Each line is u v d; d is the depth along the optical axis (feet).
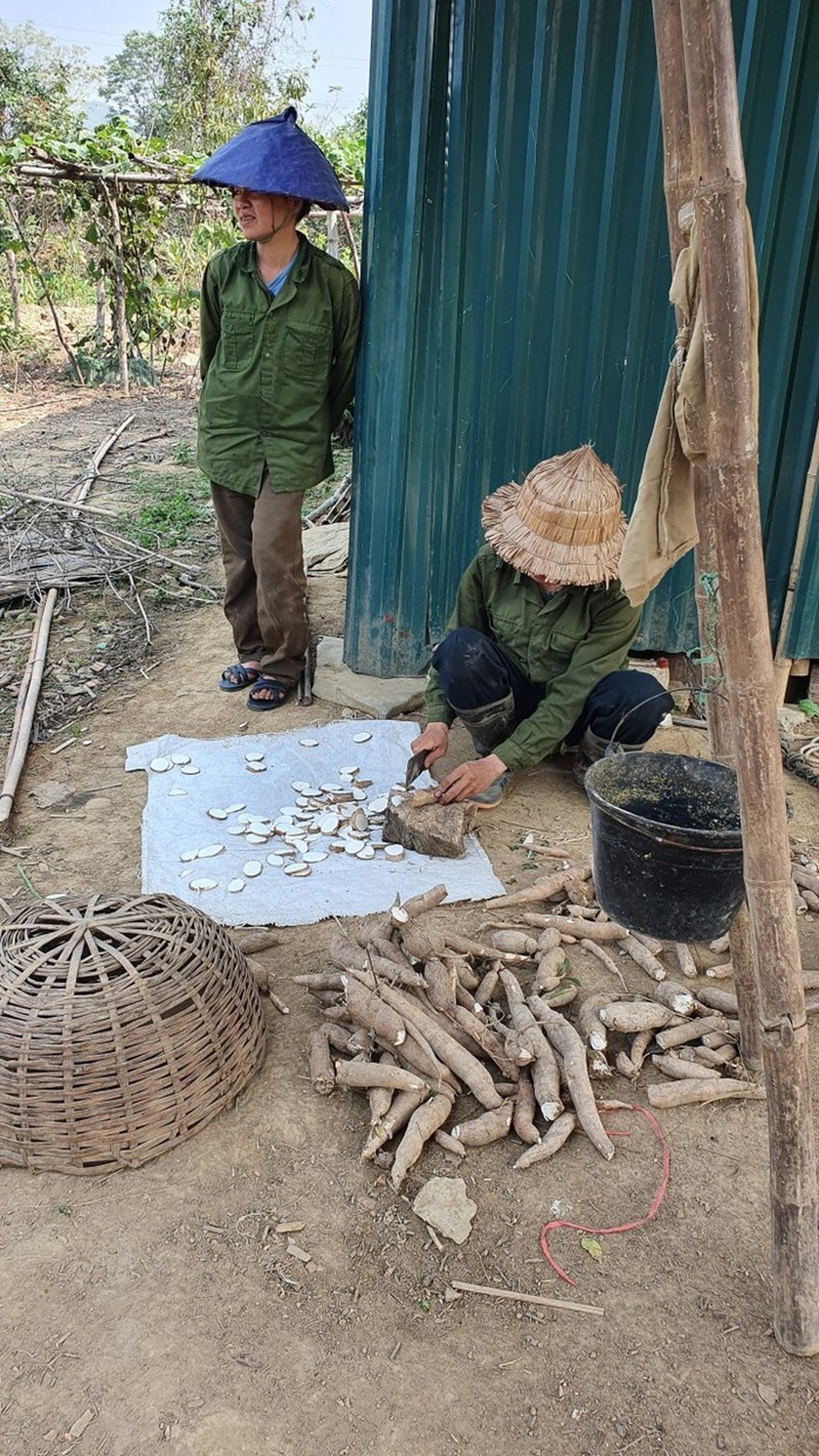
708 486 6.71
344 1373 6.06
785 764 13.74
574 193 13.14
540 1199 7.28
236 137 12.98
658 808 8.14
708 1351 6.26
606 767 8.07
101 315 43.04
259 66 49.60
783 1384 6.08
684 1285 6.68
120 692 15.53
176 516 23.76
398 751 13.55
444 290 13.55
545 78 12.66
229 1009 7.85
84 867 11.10
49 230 46.91
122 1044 7.17
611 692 11.64
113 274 39.93
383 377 13.96
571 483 10.98
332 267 13.53
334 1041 8.44
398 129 12.85
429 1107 7.66
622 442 14.35
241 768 13.06
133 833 11.80
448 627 12.85
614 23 12.44
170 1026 7.38
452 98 12.78
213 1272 6.66
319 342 13.41
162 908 8.25
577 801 12.84
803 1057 5.98
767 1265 6.82
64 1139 7.14
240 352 13.47
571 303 13.73
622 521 11.26
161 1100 7.32
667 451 6.62
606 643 11.59
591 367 13.97
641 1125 7.97
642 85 12.72
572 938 10.00
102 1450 5.62
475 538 14.88
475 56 12.69
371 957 8.70
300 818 11.93
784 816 5.75
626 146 12.98
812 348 13.69
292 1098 8.02
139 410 37.35
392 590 15.01
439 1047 8.09
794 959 5.87
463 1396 5.95
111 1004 7.23
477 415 14.29
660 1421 5.85
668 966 9.81
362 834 11.60
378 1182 7.35
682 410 6.20
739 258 5.16
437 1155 7.63
